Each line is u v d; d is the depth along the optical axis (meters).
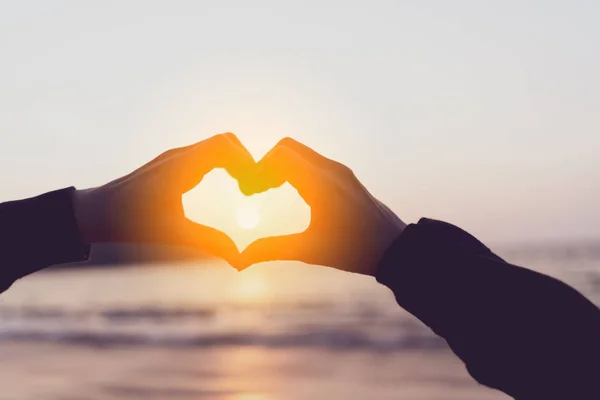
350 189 1.04
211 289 43.47
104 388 14.02
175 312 29.89
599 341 0.86
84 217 1.02
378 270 1.01
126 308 32.34
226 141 1.02
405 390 13.27
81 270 64.88
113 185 1.04
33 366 16.88
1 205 1.04
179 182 1.01
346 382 14.21
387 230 1.02
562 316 0.88
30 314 30.70
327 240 1.02
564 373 0.85
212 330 23.34
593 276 36.38
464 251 0.98
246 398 13.06
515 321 0.90
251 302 32.91
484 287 0.93
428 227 1.01
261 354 18.31
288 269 68.38
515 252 71.25
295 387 13.91
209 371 15.94
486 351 0.91
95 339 21.88
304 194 1.01
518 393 0.89
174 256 83.88
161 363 17.20
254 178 1.02
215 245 1.00
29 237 1.02
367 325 22.67
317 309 28.48
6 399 13.08
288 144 1.06
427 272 0.97
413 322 22.88
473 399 12.36
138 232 1.01
